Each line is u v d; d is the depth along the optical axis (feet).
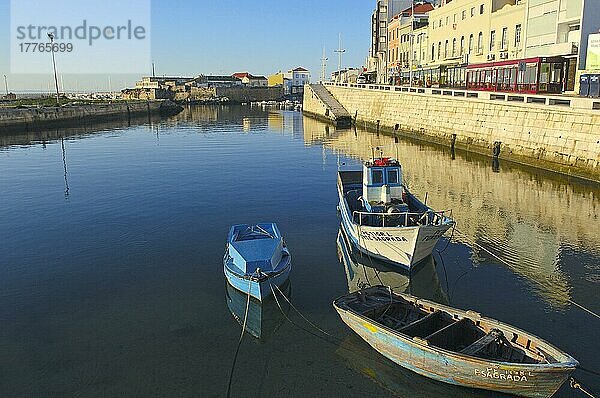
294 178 103.60
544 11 126.82
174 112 341.00
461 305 44.47
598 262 53.62
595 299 45.11
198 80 544.62
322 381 33.94
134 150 147.23
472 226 66.33
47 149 148.97
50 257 56.85
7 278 50.96
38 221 71.56
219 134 192.65
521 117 106.01
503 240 61.00
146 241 62.49
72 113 243.40
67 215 74.64
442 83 196.24
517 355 32.27
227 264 47.70
